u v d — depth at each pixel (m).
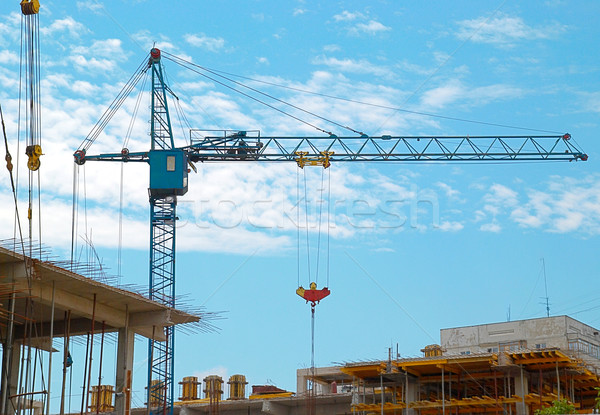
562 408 74.94
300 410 105.50
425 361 87.19
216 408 104.25
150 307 76.56
